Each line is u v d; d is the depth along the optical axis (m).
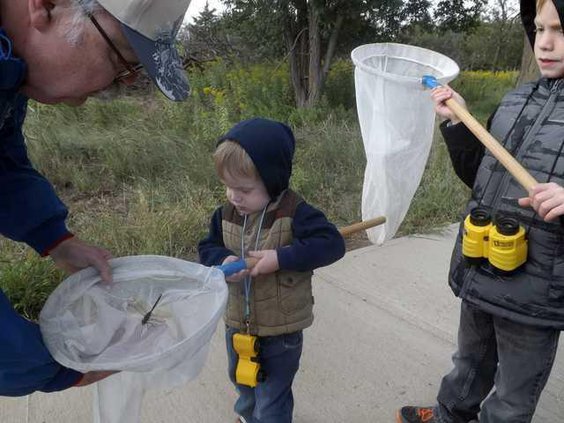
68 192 4.94
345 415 2.28
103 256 1.51
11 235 1.58
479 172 1.75
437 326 2.88
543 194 1.38
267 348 1.87
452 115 1.78
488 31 18.00
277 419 1.93
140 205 4.20
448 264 3.55
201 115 6.44
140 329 1.34
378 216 2.25
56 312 1.30
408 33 10.18
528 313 1.61
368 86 2.08
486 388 1.99
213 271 1.44
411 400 2.36
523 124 1.63
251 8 9.44
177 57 1.27
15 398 2.35
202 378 2.50
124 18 1.11
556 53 1.55
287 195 1.80
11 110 1.38
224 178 1.73
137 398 1.35
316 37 8.65
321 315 2.97
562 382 2.44
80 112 6.67
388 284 3.29
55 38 1.13
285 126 1.80
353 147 5.63
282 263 1.68
